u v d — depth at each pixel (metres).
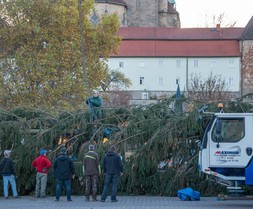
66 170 38.91
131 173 42.22
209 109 43.22
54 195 43.06
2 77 86.31
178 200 39.19
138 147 42.88
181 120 42.53
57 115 46.47
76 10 87.94
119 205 35.59
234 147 35.50
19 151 43.62
